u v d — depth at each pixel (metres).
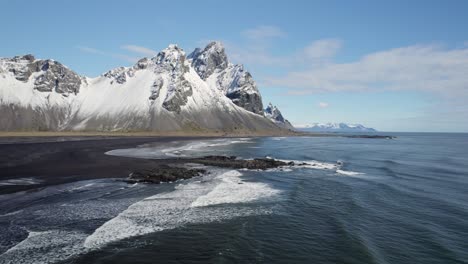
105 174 41.44
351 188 37.12
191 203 27.97
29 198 27.88
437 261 17.23
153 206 26.58
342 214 25.83
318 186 38.31
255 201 29.64
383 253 18.19
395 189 36.72
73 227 20.80
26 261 15.78
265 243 19.30
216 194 31.91
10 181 35.56
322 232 21.44
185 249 18.03
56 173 41.66
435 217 25.45
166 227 21.59
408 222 24.02
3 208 24.64
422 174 49.84
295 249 18.48
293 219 24.23
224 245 18.73
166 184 36.62
